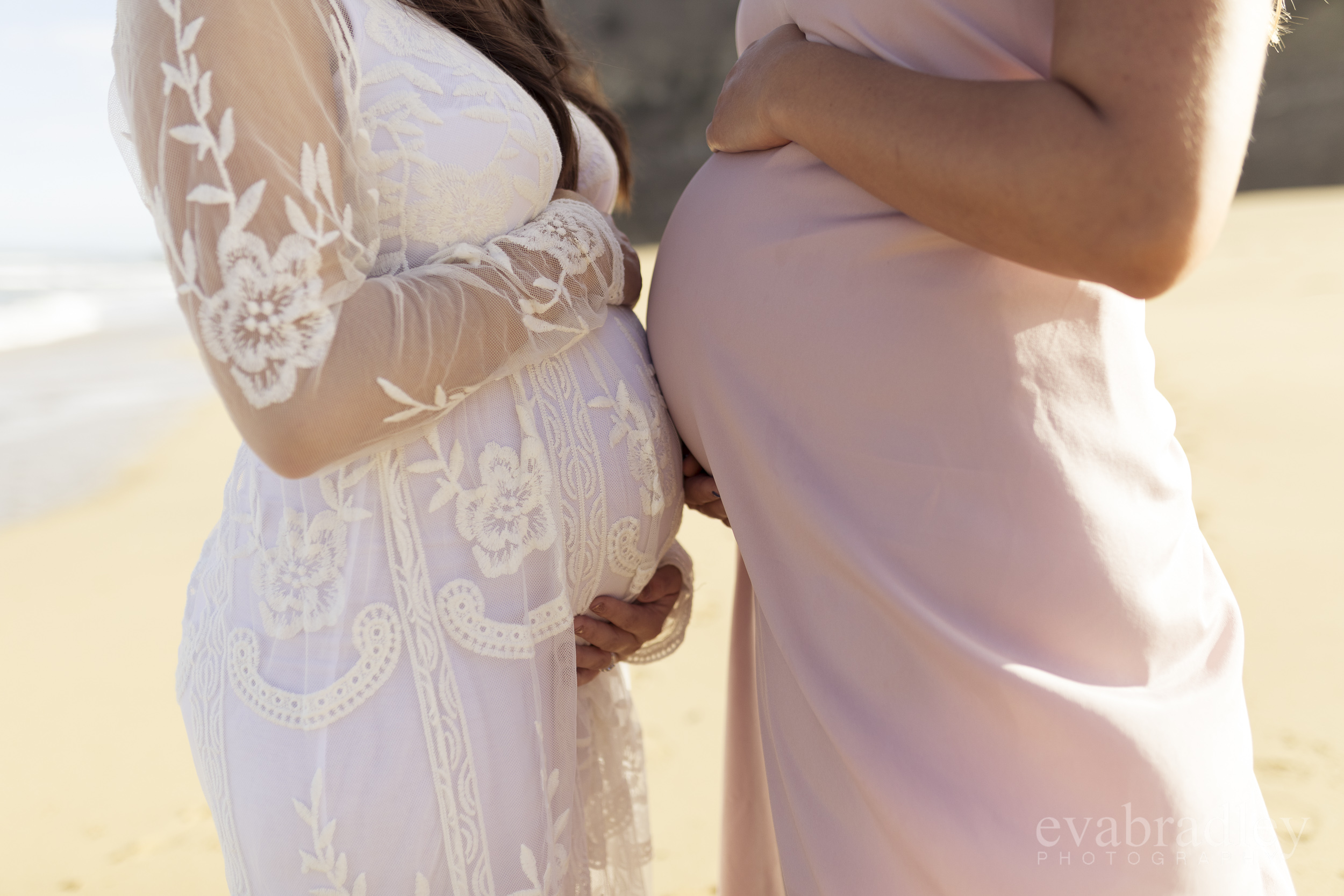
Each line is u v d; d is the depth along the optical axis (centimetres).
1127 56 71
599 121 163
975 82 80
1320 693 265
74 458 824
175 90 81
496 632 100
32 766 317
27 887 252
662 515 120
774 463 101
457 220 100
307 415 84
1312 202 2598
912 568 92
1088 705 84
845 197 95
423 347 90
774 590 105
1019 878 85
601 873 137
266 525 100
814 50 95
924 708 91
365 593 97
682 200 118
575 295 108
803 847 105
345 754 95
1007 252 79
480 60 107
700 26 3803
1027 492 87
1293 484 422
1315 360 667
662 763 273
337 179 88
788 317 99
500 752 99
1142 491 89
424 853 96
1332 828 211
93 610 459
